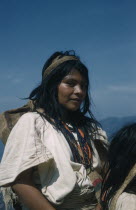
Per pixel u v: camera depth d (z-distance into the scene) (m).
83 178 3.14
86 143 3.45
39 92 3.42
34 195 3.04
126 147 2.88
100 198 2.99
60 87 3.36
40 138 3.19
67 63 3.36
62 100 3.38
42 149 3.09
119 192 2.76
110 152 2.97
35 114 3.27
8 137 3.25
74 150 3.30
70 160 3.17
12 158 3.07
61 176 3.07
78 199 3.15
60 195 3.04
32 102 3.45
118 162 2.88
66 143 3.26
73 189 3.06
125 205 2.68
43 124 3.24
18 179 3.06
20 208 3.30
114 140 2.97
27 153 3.05
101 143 3.64
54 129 3.27
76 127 3.50
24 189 3.04
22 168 3.00
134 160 2.84
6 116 3.43
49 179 3.10
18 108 3.49
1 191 3.28
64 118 3.43
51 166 3.11
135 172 2.74
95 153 3.50
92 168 3.39
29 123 3.17
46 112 3.34
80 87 3.40
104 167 3.50
